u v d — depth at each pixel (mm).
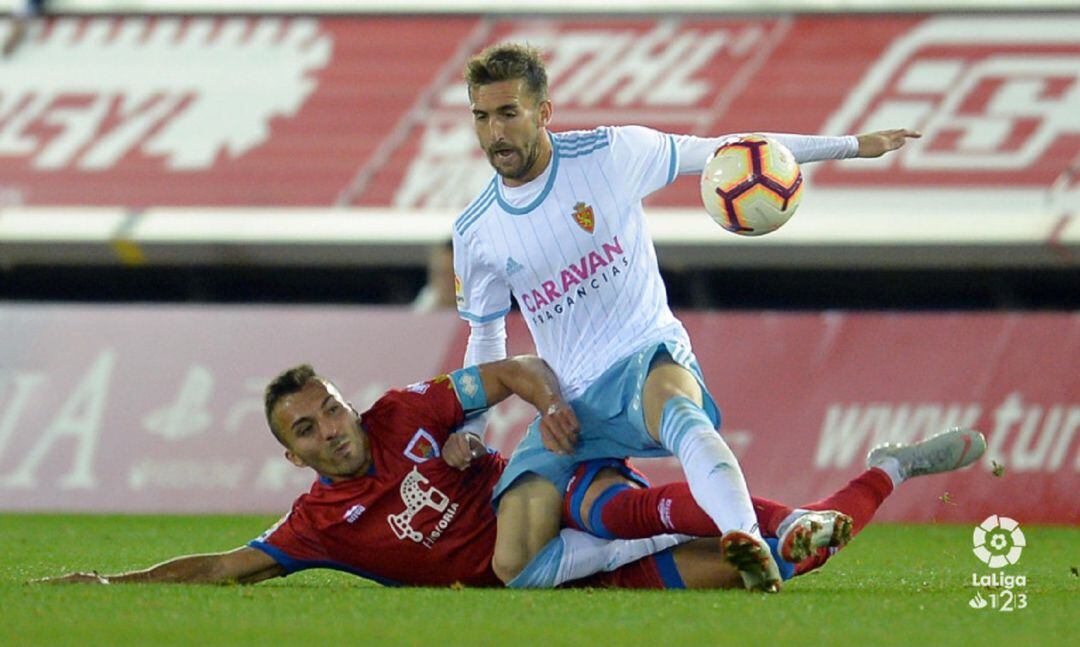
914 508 35531
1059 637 13453
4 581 18406
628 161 18641
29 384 37719
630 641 12922
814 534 15383
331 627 13773
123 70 52312
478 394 18312
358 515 17828
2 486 37188
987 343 36344
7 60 52531
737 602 15500
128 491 36906
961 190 47781
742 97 50188
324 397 17562
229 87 51812
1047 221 46906
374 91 51500
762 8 52000
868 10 51625
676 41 51594
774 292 51812
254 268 52875
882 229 46750
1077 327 36281
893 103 49781
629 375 18000
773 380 36438
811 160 18562
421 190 49312
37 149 50531
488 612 14836
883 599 16109
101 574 18969
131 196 49438
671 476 36031
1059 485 35406
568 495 17984
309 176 49719
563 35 52094
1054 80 49781
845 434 36062
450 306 38531
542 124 18312
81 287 53406
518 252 18672
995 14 51062
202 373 37406
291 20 53250
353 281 52875
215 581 17875
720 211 17844
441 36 52594
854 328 36625
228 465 36906
